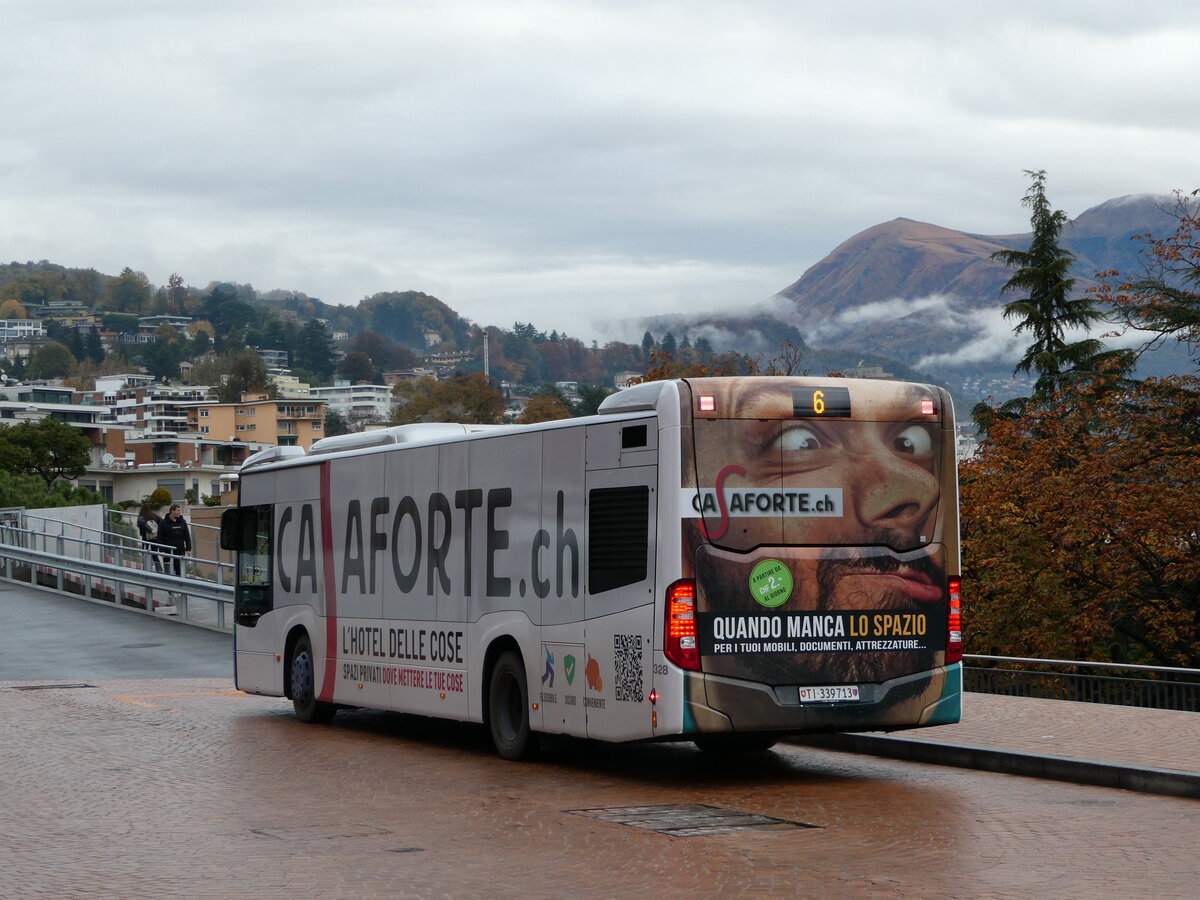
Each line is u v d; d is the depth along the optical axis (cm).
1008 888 813
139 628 3103
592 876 858
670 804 1146
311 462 1861
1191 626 3275
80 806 1152
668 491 1230
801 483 1259
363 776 1331
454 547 1536
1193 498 3152
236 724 1812
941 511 1307
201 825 1058
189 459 16925
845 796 1178
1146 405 3478
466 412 13888
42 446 10869
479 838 993
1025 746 1358
